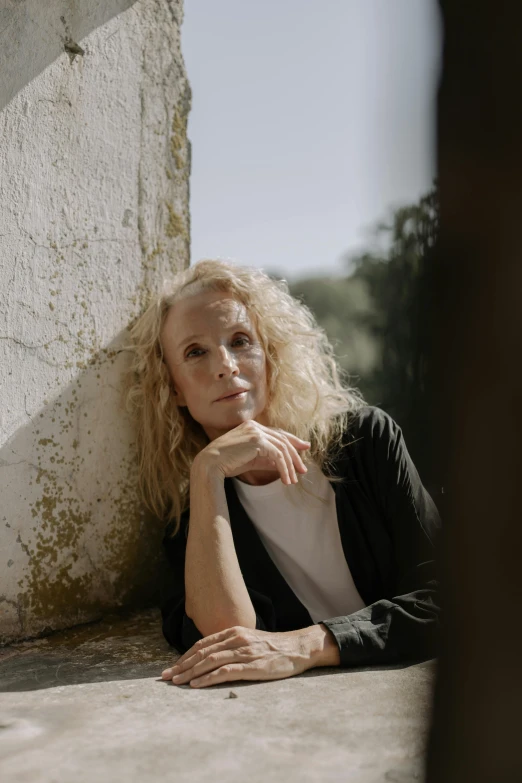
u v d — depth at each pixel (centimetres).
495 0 64
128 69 246
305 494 227
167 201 260
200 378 230
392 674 177
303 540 227
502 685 66
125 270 247
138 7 248
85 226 233
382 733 141
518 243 64
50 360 223
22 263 215
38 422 220
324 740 139
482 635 67
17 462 214
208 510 205
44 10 218
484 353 66
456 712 69
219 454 212
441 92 68
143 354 245
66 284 228
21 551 217
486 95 65
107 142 239
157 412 247
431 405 71
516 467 65
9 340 212
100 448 239
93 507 237
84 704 164
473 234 66
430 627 185
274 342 241
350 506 223
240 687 170
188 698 165
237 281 238
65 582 229
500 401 65
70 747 140
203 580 198
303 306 269
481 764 68
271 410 242
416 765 127
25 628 219
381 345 366
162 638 223
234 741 140
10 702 168
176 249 264
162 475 252
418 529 214
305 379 241
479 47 65
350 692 164
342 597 226
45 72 219
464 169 66
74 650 212
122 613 247
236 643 178
